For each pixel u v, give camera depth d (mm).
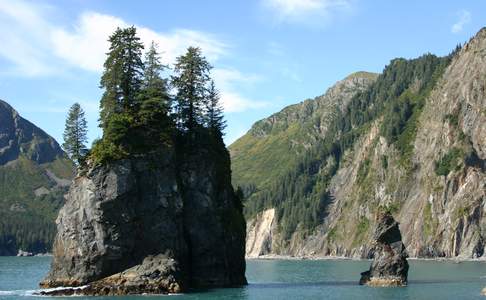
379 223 121125
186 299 94938
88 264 106250
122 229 106312
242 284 124812
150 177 109500
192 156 119000
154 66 120375
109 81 113312
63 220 109312
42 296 100125
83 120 123438
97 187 106312
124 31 113938
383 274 119125
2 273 181875
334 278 151125
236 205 130125
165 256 107438
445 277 142625
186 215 115562
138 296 99625
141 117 112000
